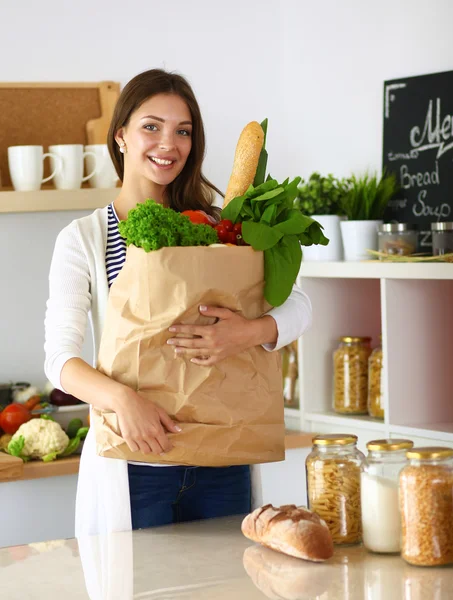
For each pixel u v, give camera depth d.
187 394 1.50
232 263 1.49
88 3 3.10
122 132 1.84
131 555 1.32
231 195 1.61
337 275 2.83
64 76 3.09
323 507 1.35
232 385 1.53
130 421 1.50
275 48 3.35
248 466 1.84
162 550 1.34
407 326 2.71
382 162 2.98
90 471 1.74
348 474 1.36
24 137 3.03
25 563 1.29
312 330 3.00
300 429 3.03
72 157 2.88
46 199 2.85
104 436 1.55
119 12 3.14
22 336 3.11
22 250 3.10
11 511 2.66
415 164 2.87
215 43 3.26
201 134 1.87
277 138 3.37
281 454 1.58
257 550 1.33
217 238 1.55
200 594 1.14
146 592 1.15
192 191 1.92
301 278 2.98
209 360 1.50
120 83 3.15
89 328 3.17
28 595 1.16
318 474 1.36
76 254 1.76
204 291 1.47
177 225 1.48
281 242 1.55
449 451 1.25
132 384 1.54
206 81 3.25
